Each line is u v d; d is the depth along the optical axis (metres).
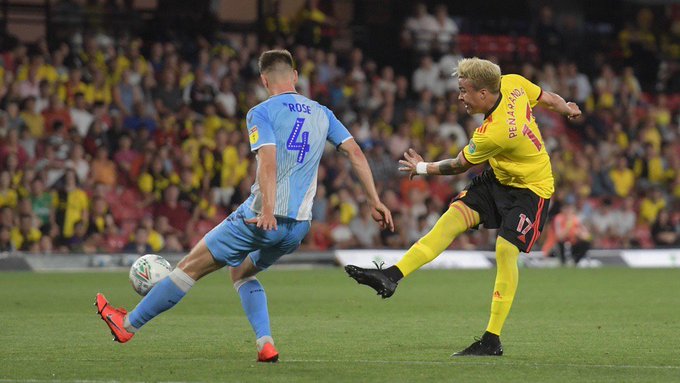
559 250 64.94
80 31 68.69
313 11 74.88
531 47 82.56
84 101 62.91
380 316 33.44
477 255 64.62
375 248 64.00
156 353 23.86
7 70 62.50
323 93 70.31
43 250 57.69
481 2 84.62
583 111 78.44
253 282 22.39
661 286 47.41
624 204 71.25
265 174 20.56
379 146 67.19
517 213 23.44
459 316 33.41
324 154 65.31
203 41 68.69
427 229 65.81
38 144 59.88
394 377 19.91
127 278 51.03
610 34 87.88
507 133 23.14
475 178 24.45
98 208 59.03
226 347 25.03
